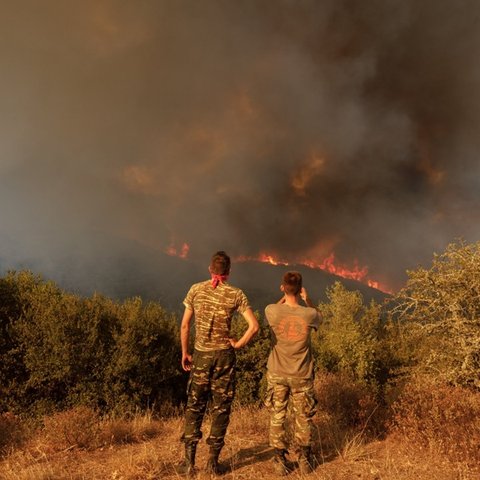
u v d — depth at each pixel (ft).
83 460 15.31
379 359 29.32
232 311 13.96
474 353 22.39
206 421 19.51
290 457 15.30
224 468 14.17
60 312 20.97
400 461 15.07
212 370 13.85
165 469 14.26
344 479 13.58
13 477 13.42
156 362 23.26
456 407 17.31
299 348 14.43
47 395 20.67
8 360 20.42
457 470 14.26
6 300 21.89
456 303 23.03
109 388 21.18
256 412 21.54
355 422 19.84
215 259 14.20
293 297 15.01
